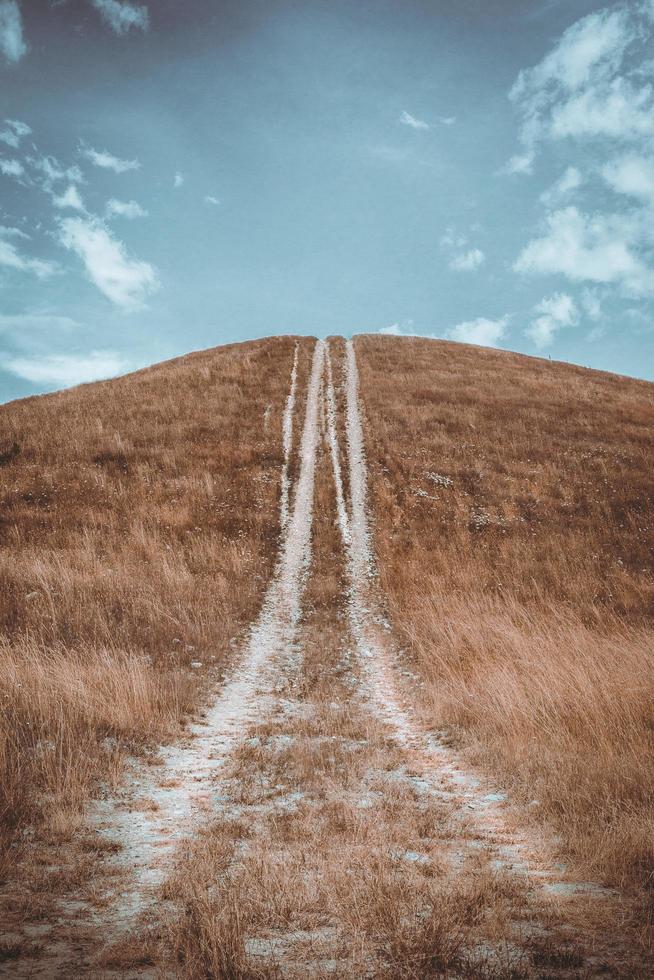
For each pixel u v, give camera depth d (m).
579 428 29.67
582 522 20.06
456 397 33.25
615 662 7.96
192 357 44.50
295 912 2.99
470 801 5.04
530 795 4.95
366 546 18.72
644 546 18.08
